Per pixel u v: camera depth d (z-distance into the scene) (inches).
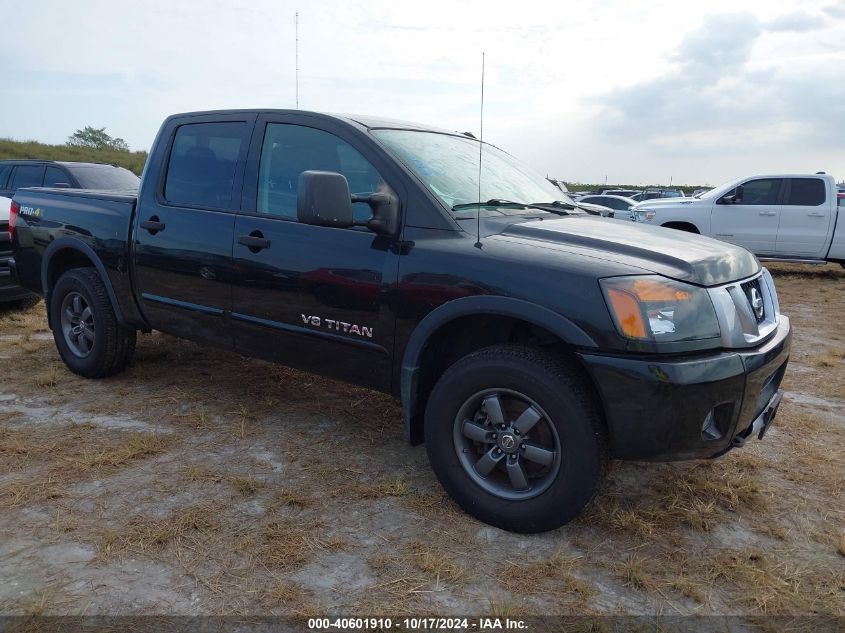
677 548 109.8
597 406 106.5
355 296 126.3
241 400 172.6
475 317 118.0
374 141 130.6
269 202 142.7
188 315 157.9
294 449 143.5
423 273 117.7
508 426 111.3
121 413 161.3
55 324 189.0
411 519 116.0
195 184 156.7
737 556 107.6
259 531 110.3
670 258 108.7
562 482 105.5
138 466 133.0
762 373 108.8
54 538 106.5
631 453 103.8
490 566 103.0
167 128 165.3
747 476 136.3
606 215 161.5
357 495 123.4
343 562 102.7
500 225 123.1
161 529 109.2
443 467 117.9
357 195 128.0
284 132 143.5
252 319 144.3
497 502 112.4
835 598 98.2
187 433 150.4
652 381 99.1
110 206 174.2
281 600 93.2
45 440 143.6
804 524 119.0
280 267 136.6
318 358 136.4
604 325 101.2
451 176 134.6
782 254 477.7
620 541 111.5
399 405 171.6
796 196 470.0
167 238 157.5
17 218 199.9
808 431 162.6
